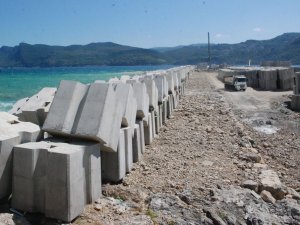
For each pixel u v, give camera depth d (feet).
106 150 22.25
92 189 19.94
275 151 41.45
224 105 73.87
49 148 18.30
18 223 17.20
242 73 127.13
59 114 20.72
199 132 44.70
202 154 34.45
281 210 22.57
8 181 18.76
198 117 56.03
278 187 25.53
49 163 17.71
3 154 18.20
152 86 38.37
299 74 80.12
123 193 22.44
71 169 17.58
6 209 18.70
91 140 20.35
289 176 32.48
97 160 20.39
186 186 25.04
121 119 23.65
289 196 25.38
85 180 19.38
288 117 66.85
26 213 18.42
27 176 18.16
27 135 19.77
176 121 51.49
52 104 21.24
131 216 19.60
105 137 20.62
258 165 32.22
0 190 18.33
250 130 53.36
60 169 17.49
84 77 218.59
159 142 38.27
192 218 20.36
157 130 42.04
